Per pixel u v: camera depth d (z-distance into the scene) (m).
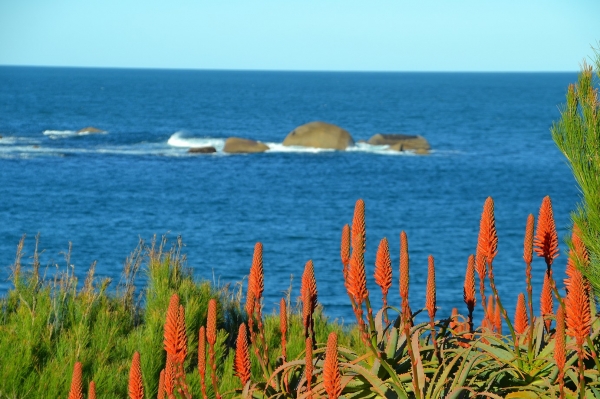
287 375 9.81
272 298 48.72
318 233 77.38
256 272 9.68
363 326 8.41
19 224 75.38
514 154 158.88
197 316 15.02
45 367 13.05
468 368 8.91
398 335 9.65
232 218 84.94
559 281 34.69
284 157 144.88
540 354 9.58
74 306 15.45
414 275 58.72
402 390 8.59
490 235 9.20
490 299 12.39
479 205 98.19
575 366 9.31
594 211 9.65
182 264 18.05
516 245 73.00
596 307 10.46
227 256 64.75
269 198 99.88
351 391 9.24
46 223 76.56
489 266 9.30
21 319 14.02
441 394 9.05
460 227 83.06
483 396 9.30
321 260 64.25
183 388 8.54
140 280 37.88
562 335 8.09
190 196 99.38
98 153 145.38
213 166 131.00
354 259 8.34
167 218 83.38
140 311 17.64
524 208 95.94
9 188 98.88
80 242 67.12
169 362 8.55
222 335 14.51
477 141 187.38
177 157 142.88
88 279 16.61
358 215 8.46
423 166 136.62
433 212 92.50
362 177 121.44
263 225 81.19
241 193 103.38
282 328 10.33
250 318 9.85
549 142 186.25
